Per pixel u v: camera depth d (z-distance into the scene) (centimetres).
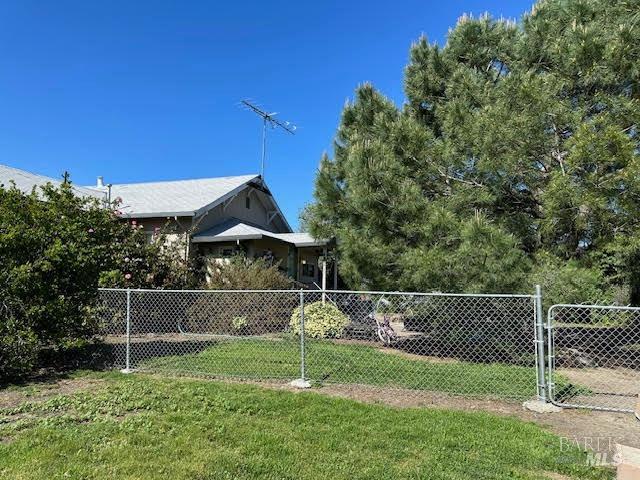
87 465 393
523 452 442
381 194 902
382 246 915
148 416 523
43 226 773
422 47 1171
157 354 923
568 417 566
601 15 901
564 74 830
